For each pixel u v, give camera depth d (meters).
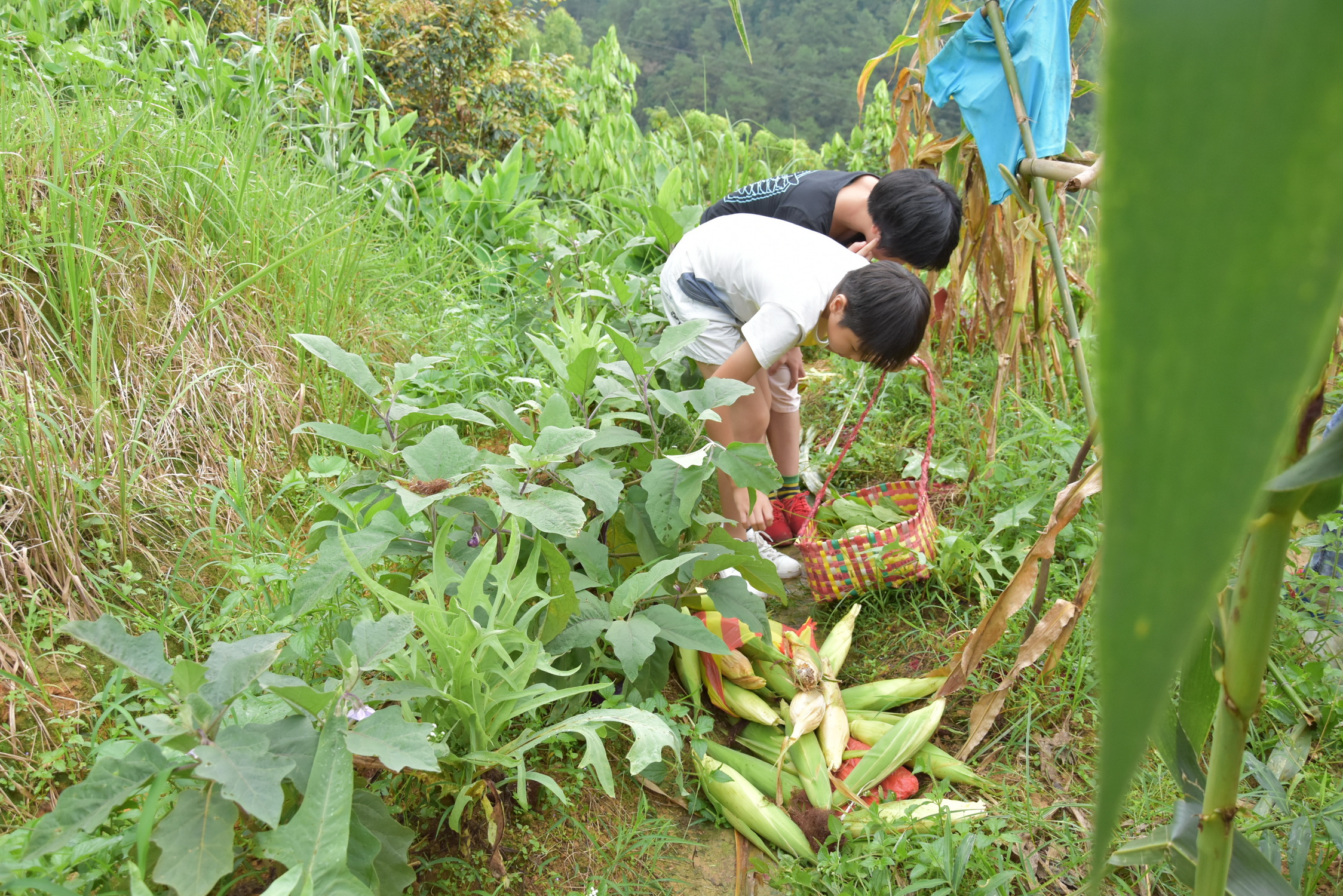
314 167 3.92
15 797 1.49
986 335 3.98
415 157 4.52
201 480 2.26
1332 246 0.15
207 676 1.28
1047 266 2.96
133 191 2.70
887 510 2.82
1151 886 1.69
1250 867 0.99
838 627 2.42
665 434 3.00
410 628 1.42
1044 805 1.93
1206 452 0.15
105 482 2.05
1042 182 2.17
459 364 3.13
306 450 2.66
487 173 4.66
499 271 3.86
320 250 3.13
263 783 1.12
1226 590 0.84
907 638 2.50
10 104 2.62
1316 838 1.68
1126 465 0.16
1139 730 0.16
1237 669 0.70
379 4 9.27
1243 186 0.15
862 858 1.74
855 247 2.63
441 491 1.70
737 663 2.17
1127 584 0.16
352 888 1.13
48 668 1.71
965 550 2.54
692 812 1.91
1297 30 0.15
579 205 5.13
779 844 1.82
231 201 2.93
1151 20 0.15
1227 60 0.14
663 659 2.06
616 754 2.01
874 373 3.87
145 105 3.00
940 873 1.70
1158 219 0.15
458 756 1.56
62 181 2.43
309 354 2.84
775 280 2.33
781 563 2.83
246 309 2.78
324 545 1.69
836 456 3.39
